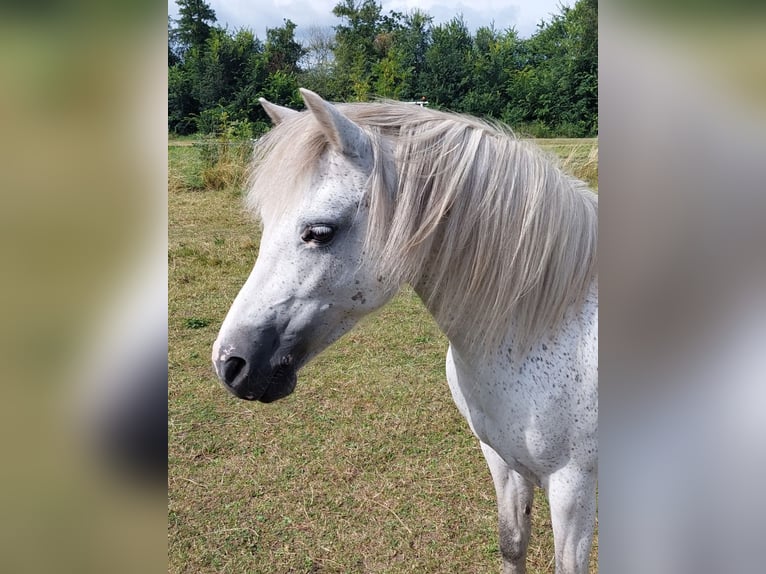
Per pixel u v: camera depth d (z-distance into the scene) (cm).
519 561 162
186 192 697
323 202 112
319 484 238
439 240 119
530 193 117
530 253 117
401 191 113
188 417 283
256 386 117
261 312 116
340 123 109
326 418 282
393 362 337
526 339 122
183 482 239
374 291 118
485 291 120
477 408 135
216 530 214
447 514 221
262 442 264
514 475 153
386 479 240
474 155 116
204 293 430
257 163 124
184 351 347
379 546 207
